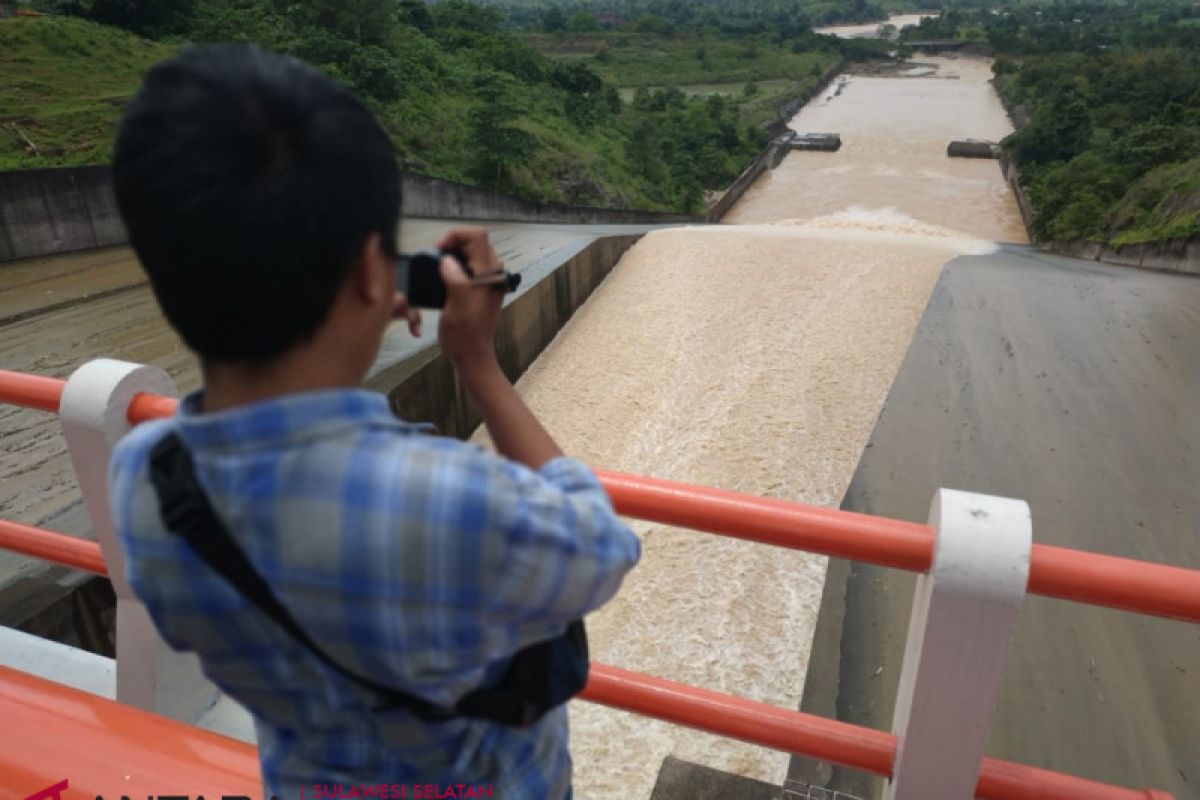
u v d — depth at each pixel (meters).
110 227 19.31
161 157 0.79
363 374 0.98
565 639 1.09
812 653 9.12
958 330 17.80
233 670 0.97
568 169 38.31
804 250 24.33
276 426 0.84
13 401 2.26
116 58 27.08
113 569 2.42
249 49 0.88
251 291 0.82
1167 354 15.67
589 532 0.92
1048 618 8.84
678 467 14.50
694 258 24.27
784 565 10.69
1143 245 24.67
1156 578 1.50
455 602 0.86
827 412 15.59
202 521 0.86
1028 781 1.78
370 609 0.85
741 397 16.55
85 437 2.21
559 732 1.26
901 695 1.92
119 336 13.51
